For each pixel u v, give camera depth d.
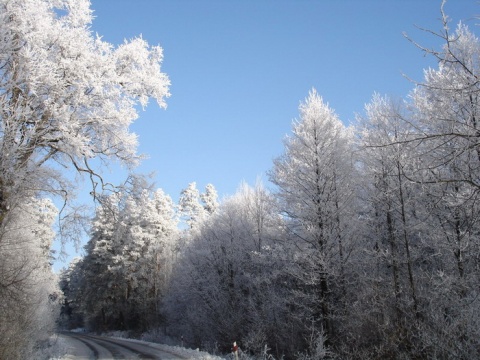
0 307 12.16
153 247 50.84
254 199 26.95
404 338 13.47
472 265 13.23
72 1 12.71
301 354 16.61
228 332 25.03
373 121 15.84
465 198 5.62
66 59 12.01
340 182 17.48
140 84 14.12
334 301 17.70
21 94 11.88
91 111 13.43
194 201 55.59
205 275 29.67
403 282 15.72
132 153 14.30
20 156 11.45
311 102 18.33
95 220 15.37
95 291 54.53
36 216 17.27
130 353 24.41
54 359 19.50
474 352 10.89
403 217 14.51
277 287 22.91
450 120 5.39
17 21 11.75
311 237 16.98
